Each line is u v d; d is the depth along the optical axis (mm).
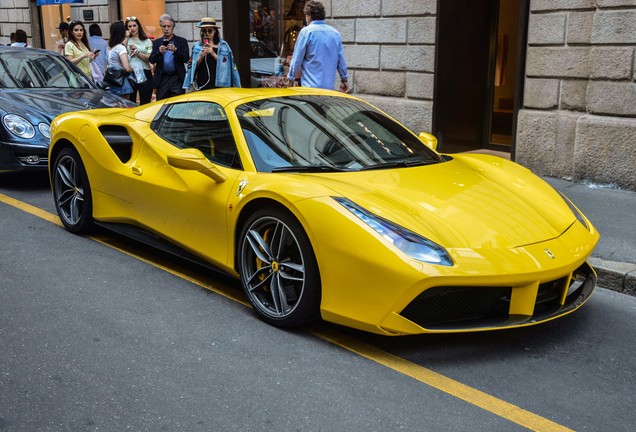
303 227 3713
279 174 4035
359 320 3516
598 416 3105
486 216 3812
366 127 4742
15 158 7203
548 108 8016
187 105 4910
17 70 8359
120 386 3275
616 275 4809
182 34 13211
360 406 3131
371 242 3434
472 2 9406
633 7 7078
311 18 7777
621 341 3941
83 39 11289
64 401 3137
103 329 3918
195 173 4484
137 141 5047
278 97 4789
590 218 6246
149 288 4574
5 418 2988
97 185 5379
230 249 4211
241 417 3020
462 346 3785
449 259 3393
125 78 10617
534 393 3295
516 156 8367
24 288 4543
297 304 3797
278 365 3512
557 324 4160
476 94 9766
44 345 3707
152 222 4863
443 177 4262
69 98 7941
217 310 4223
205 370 3447
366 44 10227
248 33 12312
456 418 3045
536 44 8008
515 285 3504
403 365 3541
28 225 6062
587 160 7613
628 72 7211
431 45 9461
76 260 5117
